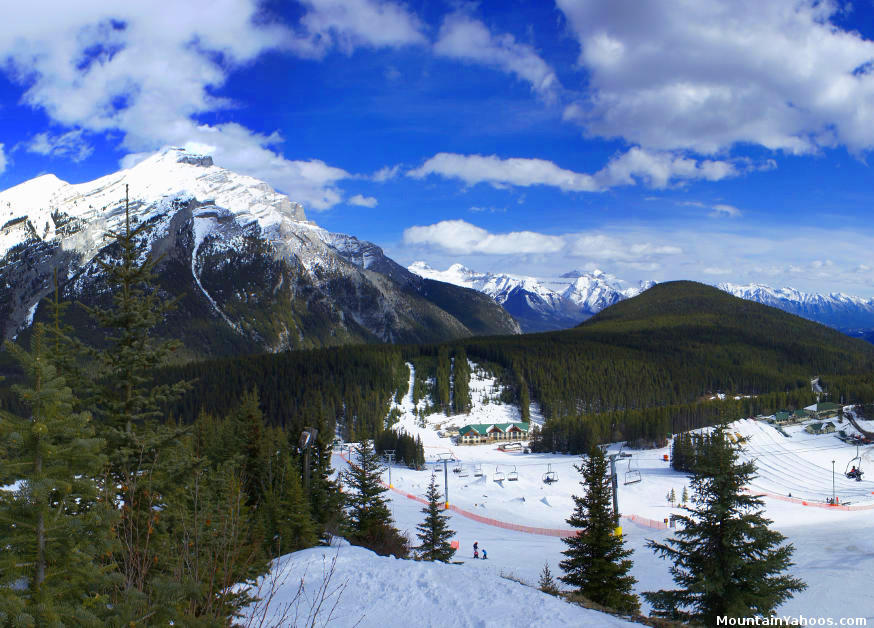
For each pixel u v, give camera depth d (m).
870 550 46.12
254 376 183.00
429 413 194.75
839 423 145.00
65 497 7.54
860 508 85.19
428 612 15.73
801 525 68.81
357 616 15.46
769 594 19.69
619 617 17.52
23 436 7.02
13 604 5.92
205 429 51.41
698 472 20.91
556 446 156.62
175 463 15.91
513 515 86.44
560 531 70.38
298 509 30.98
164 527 11.70
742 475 20.62
